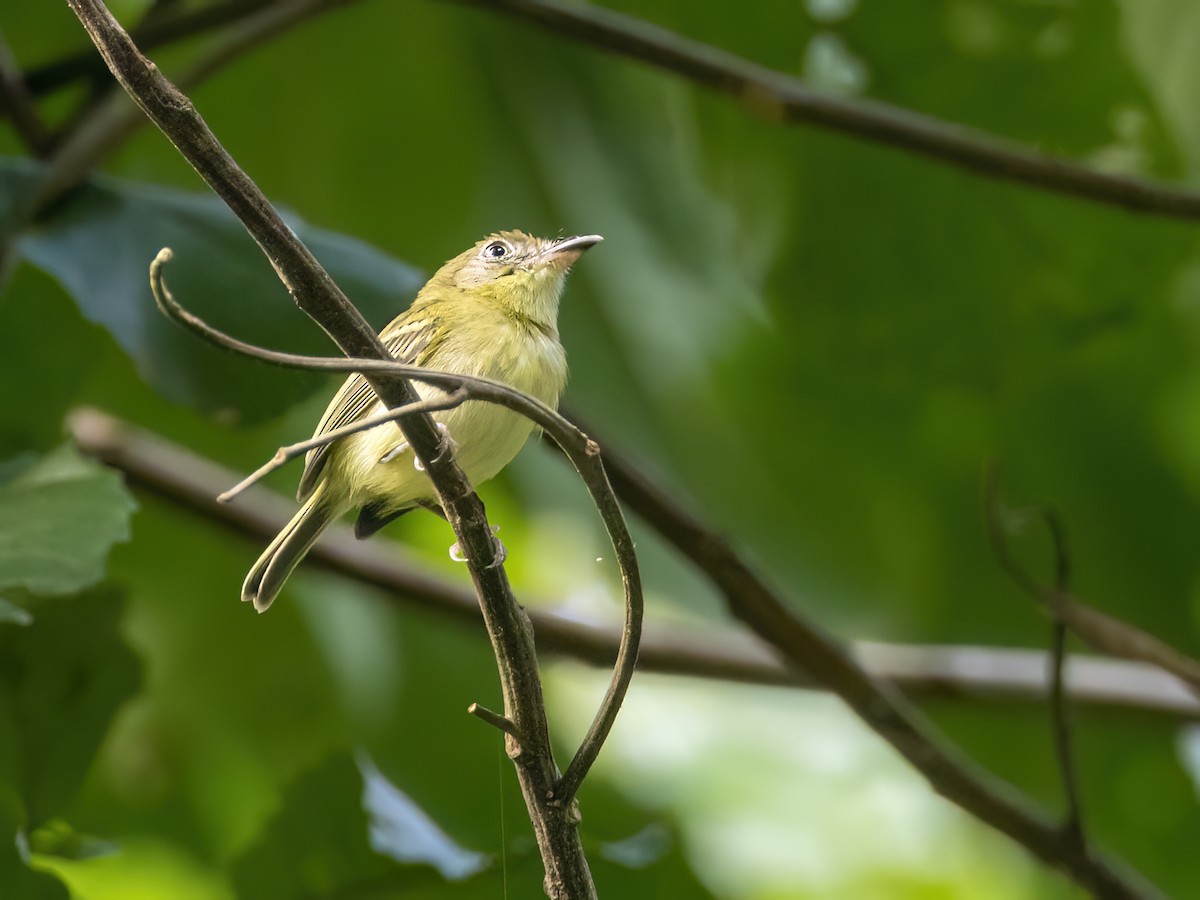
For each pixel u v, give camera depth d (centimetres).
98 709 832
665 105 1112
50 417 928
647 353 1087
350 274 789
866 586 1120
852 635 1117
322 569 929
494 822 1039
